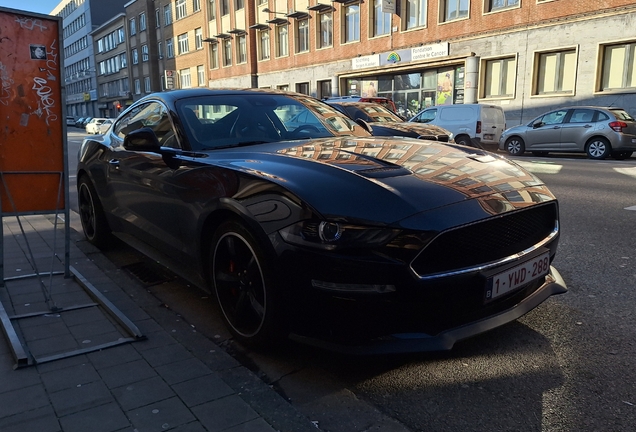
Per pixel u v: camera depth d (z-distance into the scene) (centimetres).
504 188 278
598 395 244
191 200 316
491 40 2181
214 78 4366
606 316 333
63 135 371
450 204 246
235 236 281
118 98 6850
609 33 1823
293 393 251
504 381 258
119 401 235
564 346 294
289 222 247
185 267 347
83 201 537
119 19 6338
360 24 2809
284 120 398
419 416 231
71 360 275
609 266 434
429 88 2548
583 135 1457
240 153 320
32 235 580
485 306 256
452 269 242
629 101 1812
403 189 250
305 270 240
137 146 346
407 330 241
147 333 313
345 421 227
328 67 3077
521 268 269
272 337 269
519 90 2112
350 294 230
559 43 1964
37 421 219
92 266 459
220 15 4097
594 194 800
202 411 227
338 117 443
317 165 276
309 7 3061
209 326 331
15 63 346
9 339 287
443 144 355
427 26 2441
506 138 1650
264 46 3691
